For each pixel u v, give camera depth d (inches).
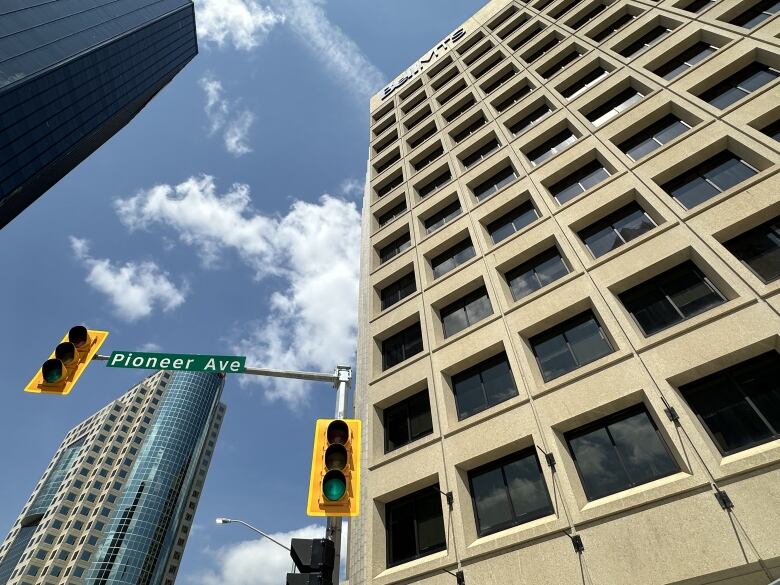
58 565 4242.1
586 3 1130.7
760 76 619.5
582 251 593.9
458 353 623.8
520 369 540.7
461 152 1015.6
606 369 468.1
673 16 839.1
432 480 528.7
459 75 1381.6
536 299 593.6
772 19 649.6
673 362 427.8
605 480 417.4
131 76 3818.9
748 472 340.8
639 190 593.6
